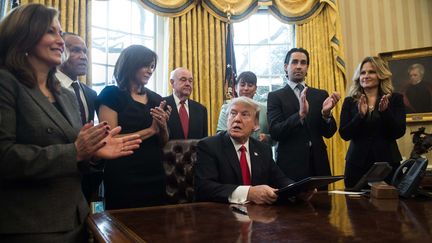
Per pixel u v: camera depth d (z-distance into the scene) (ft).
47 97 4.44
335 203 4.71
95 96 7.80
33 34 4.13
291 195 4.78
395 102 7.80
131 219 3.75
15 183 3.83
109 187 6.26
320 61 13.57
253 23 14.53
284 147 8.23
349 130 7.68
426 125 13.32
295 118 7.77
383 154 7.45
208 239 2.86
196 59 12.51
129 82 6.81
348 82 14.15
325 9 13.89
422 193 5.11
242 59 14.32
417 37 14.32
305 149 8.02
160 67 13.16
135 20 12.93
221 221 3.59
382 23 14.42
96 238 3.24
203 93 12.60
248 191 4.84
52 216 3.90
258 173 5.68
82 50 7.42
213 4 12.84
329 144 13.21
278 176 5.89
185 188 6.41
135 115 6.62
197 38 12.69
